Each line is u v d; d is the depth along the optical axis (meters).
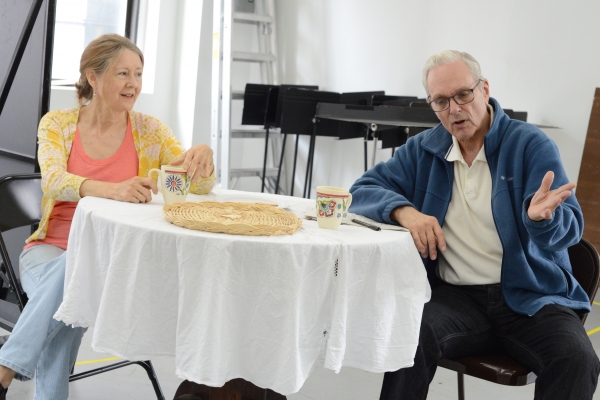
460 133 1.93
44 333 1.75
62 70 5.52
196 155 1.93
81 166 2.14
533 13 4.22
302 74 5.72
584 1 4.00
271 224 1.56
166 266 1.47
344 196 1.63
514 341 1.83
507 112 3.75
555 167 1.85
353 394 2.54
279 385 1.45
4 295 2.26
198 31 5.69
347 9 5.32
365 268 1.54
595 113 3.97
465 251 1.97
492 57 4.45
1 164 2.99
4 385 1.74
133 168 2.20
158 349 1.51
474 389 2.66
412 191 2.11
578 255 1.97
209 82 5.84
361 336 1.58
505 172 1.92
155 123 2.25
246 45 5.85
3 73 2.97
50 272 1.82
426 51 4.82
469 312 1.89
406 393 1.71
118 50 2.11
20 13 2.86
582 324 1.83
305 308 1.48
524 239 1.89
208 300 1.42
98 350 1.51
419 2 4.83
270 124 5.11
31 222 2.16
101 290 1.59
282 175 5.90
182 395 1.85
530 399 2.59
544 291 1.87
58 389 1.81
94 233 1.60
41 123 2.15
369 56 5.20
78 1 5.50
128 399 2.35
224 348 1.43
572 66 4.08
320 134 4.82
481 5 4.47
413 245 1.68
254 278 1.44
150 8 5.80
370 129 4.22
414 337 1.64
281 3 5.83
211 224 1.47
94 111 2.18
